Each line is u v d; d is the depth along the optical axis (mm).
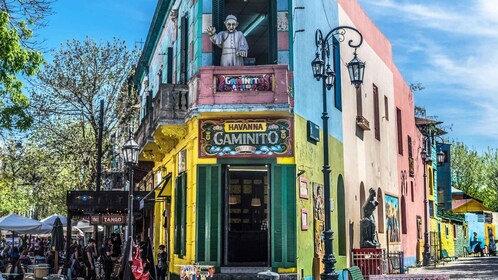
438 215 43031
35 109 28797
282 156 15094
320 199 17156
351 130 21906
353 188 21422
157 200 20734
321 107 18203
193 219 15406
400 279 13641
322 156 17781
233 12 17672
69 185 31531
